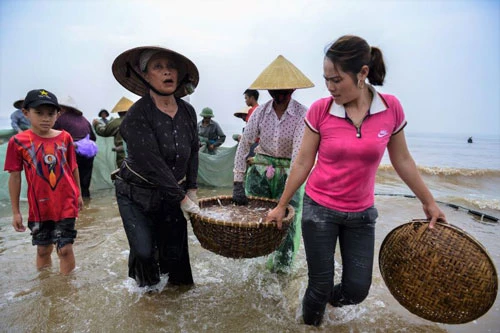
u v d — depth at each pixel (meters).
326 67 2.07
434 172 10.70
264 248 2.53
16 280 3.19
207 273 3.45
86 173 6.53
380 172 10.77
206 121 8.50
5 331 2.46
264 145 3.26
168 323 2.60
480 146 37.97
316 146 2.33
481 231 4.86
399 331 2.57
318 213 2.34
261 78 3.03
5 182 5.93
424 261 2.21
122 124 2.52
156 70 2.50
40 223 3.19
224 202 3.28
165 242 2.95
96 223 4.99
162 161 2.52
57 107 3.14
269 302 2.94
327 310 2.79
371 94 2.20
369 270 2.37
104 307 2.78
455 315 2.16
